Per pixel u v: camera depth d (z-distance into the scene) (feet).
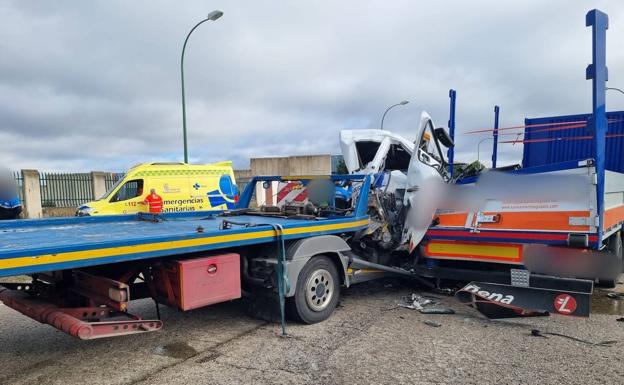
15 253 10.04
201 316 18.94
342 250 18.78
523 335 16.22
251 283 17.06
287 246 17.28
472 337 16.05
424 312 19.07
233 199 48.85
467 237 19.95
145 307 20.58
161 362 13.97
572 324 17.54
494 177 19.61
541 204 18.10
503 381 12.37
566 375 12.70
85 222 18.92
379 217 22.25
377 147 31.42
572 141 30.37
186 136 58.29
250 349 14.98
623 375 12.66
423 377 12.67
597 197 16.81
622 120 28.53
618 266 18.35
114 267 13.91
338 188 22.40
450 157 29.94
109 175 68.28
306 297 17.39
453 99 30.25
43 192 62.44
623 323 17.67
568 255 17.31
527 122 32.27
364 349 14.88
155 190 42.91
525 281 17.76
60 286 14.12
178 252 13.39
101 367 13.61
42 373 13.19
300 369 13.30
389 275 21.63
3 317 19.16
